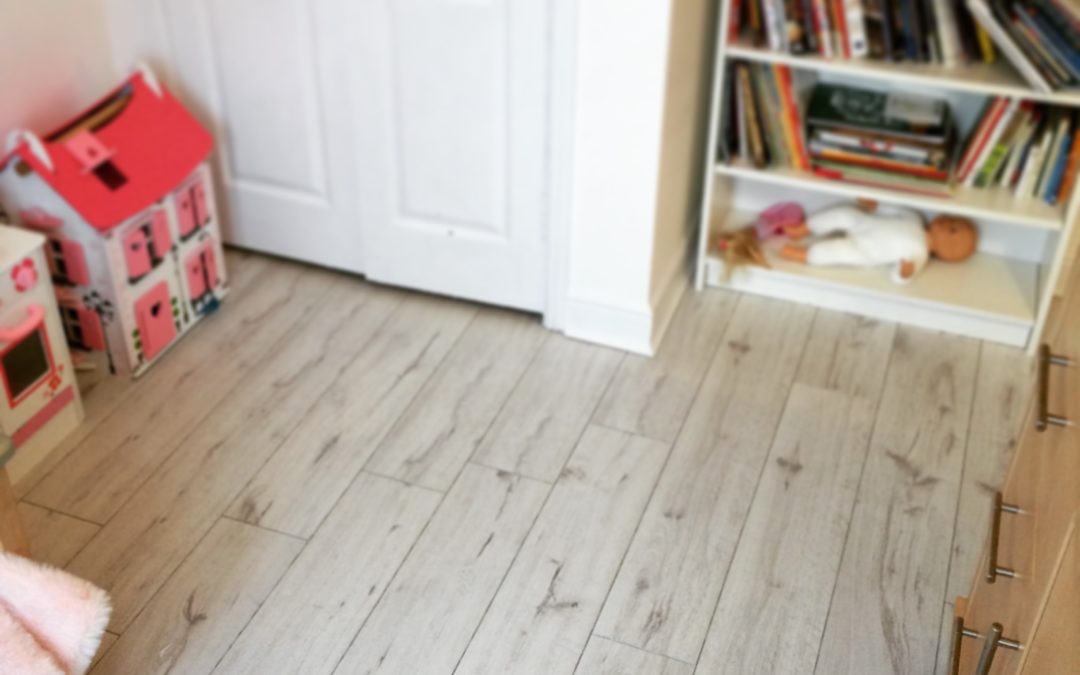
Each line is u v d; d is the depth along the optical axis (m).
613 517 2.37
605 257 2.73
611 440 2.56
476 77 2.64
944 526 2.37
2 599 1.74
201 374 2.72
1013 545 1.68
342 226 3.01
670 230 2.85
